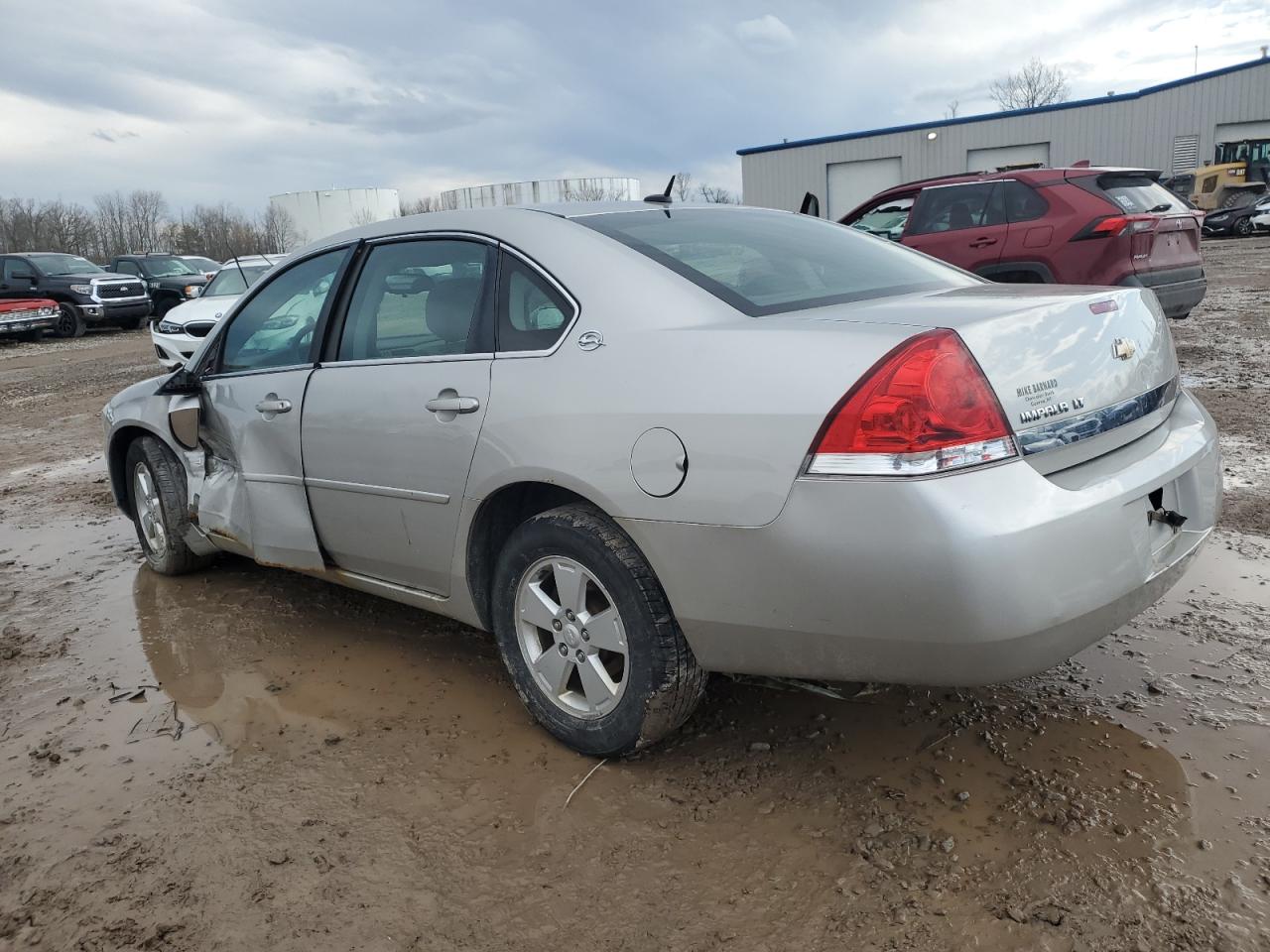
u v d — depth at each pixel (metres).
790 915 2.07
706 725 2.88
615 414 2.44
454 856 2.34
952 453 2.03
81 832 2.52
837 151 34.56
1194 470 2.58
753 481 2.20
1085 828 2.28
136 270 23.53
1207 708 2.80
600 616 2.59
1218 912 1.98
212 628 3.91
